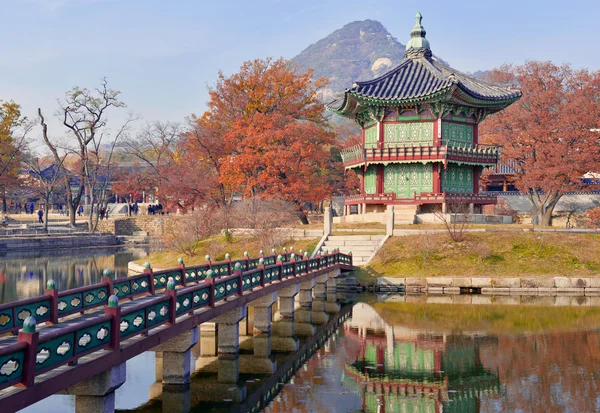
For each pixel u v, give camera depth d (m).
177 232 59.56
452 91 56.81
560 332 29.03
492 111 64.19
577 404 18.14
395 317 33.66
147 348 14.98
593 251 47.72
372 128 64.75
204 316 18.89
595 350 25.19
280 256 29.36
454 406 17.94
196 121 79.12
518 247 48.41
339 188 98.81
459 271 45.75
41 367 11.17
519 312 35.09
